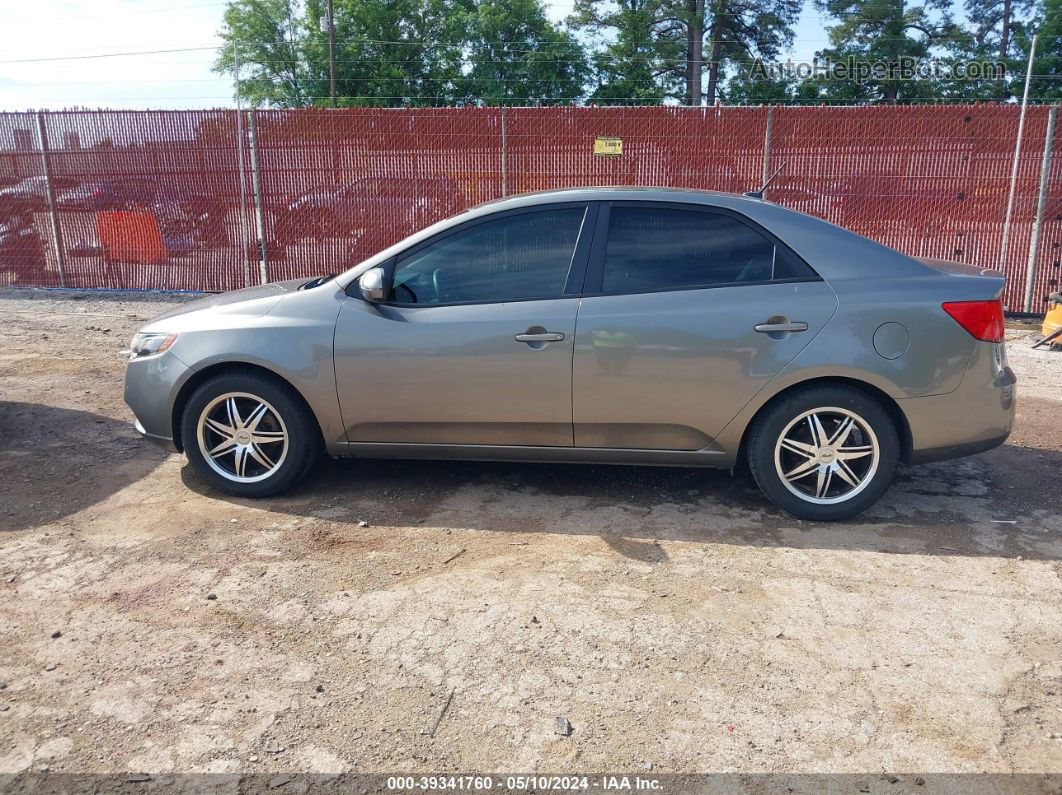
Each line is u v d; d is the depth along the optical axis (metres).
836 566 3.85
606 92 38.12
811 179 10.17
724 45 39.16
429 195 10.88
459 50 40.84
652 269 4.29
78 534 4.16
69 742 2.65
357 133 10.80
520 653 3.14
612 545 4.06
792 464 4.32
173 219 11.43
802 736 2.70
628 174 10.52
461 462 5.23
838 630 3.31
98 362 7.87
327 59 40.41
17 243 11.86
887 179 10.01
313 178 11.01
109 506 4.52
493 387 4.30
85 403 6.48
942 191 9.94
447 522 4.34
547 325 4.22
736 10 39.06
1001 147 9.69
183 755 2.60
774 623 3.36
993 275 4.23
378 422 4.46
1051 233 9.77
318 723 2.76
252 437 4.57
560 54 37.91
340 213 11.07
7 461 5.18
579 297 4.27
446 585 3.66
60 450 5.40
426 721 2.77
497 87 38.94
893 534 4.21
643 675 3.02
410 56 40.88
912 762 2.58
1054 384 7.25
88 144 11.35
